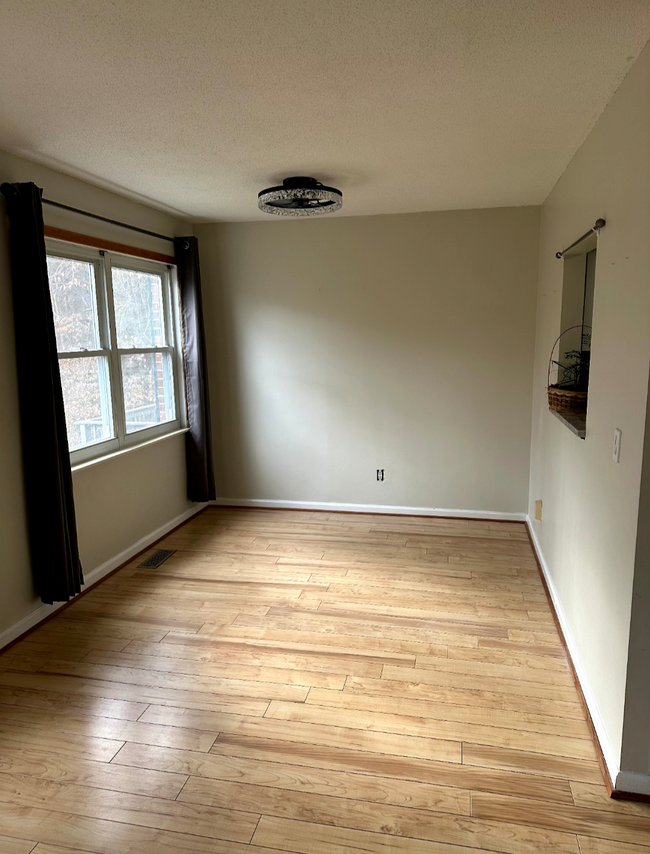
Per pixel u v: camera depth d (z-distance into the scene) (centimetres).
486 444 457
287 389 486
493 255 432
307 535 438
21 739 220
